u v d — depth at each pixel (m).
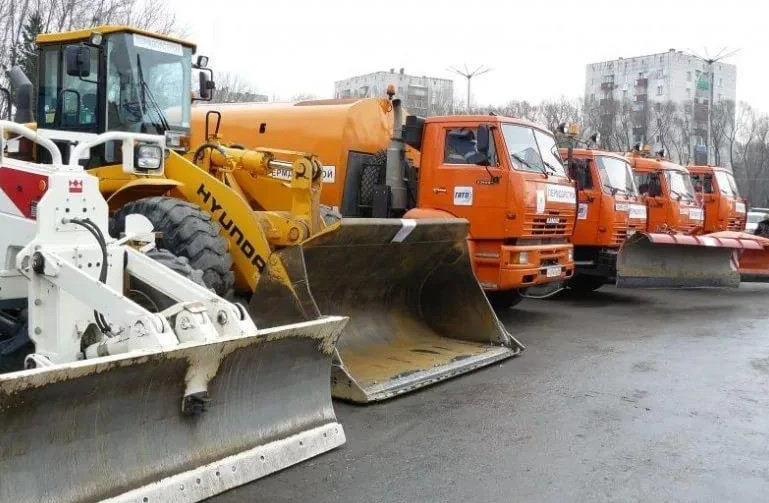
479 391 6.25
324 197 9.54
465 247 7.39
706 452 4.89
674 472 4.52
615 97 59.59
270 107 10.29
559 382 6.62
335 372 5.81
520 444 4.96
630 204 13.04
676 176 15.44
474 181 9.04
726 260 12.44
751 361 7.72
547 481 4.34
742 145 50.66
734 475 4.50
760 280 13.24
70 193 4.25
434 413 5.59
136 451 3.56
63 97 7.45
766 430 5.39
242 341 3.89
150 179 6.40
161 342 3.61
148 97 7.25
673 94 57.44
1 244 4.78
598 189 12.30
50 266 4.08
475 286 7.58
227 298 6.24
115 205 6.88
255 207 7.63
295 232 6.50
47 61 7.59
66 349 4.11
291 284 5.75
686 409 5.88
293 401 4.46
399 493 4.09
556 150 10.32
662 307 11.96
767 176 49.44
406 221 6.61
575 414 5.67
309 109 9.84
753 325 10.17
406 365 6.61
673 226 14.84
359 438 4.96
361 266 6.86
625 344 8.55
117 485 3.45
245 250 6.43
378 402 5.82
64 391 3.21
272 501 3.89
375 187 9.62
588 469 4.54
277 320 5.79
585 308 11.73
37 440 3.19
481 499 4.06
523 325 9.87
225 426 4.00
